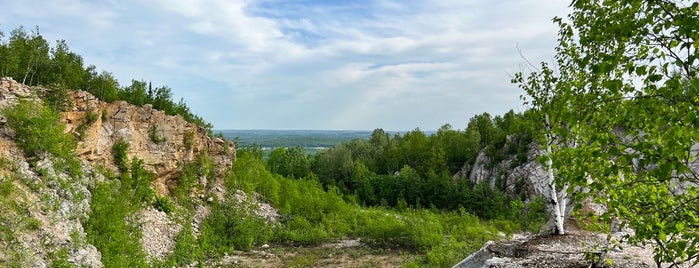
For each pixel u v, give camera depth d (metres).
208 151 41.94
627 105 5.90
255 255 29.97
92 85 42.78
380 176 75.69
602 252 9.93
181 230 29.44
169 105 53.78
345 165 81.06
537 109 13.51
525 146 66.75
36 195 18.91
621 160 5.41
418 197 66.81
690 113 4.39
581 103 6.52
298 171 83.88
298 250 31.69
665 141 4.96
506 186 63.78
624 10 5.79
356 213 43.97
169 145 34.38
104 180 26.08
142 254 21.92
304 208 41.06
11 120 21.62
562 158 6.89
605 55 5.68
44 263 15.55
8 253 14.66
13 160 20.00
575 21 8.78
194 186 36.16
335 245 33.44
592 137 5.66
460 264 14.27
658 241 6.75
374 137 114.75
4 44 33.97
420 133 90.88
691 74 4.80
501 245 13.88
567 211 18.56
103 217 21.42
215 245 30.86
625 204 6.90
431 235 30.81
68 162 23.33
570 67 13.11
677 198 6.19
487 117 91.69
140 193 28.58
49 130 22.38
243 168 45.59
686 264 9.96
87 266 17.02
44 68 37.62
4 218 15.88
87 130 26.80
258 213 38.81
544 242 13.71
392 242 33.12
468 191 61.97
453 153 84.12
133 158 30.44
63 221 18.83
